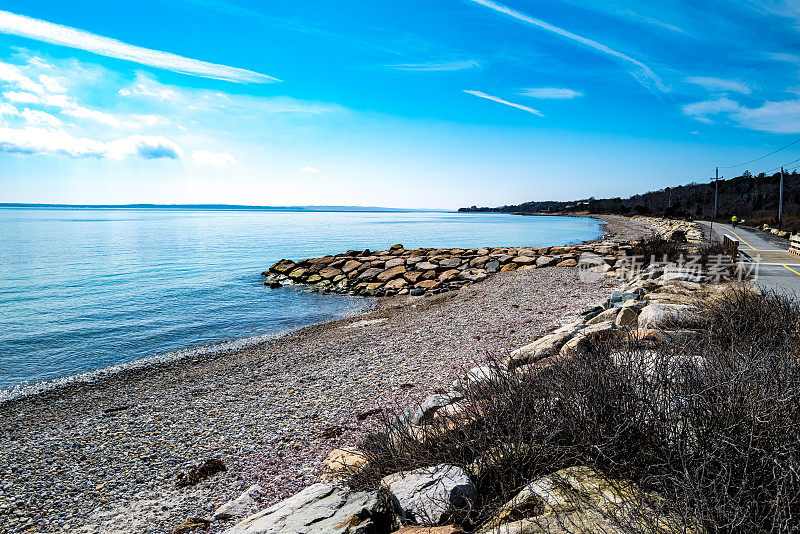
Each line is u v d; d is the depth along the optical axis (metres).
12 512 5.36
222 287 26.14
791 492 2.22
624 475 2.80
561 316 13.18
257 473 5.95
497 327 12.68
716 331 5.87
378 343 12.24
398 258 30.50
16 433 7.86
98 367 12.24
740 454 2.44
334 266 30.25
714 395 2.88
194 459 6.50
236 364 11.56
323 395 8.63
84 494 5.72
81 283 26.86
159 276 30.00
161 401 9.09
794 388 2.87
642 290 12.46
